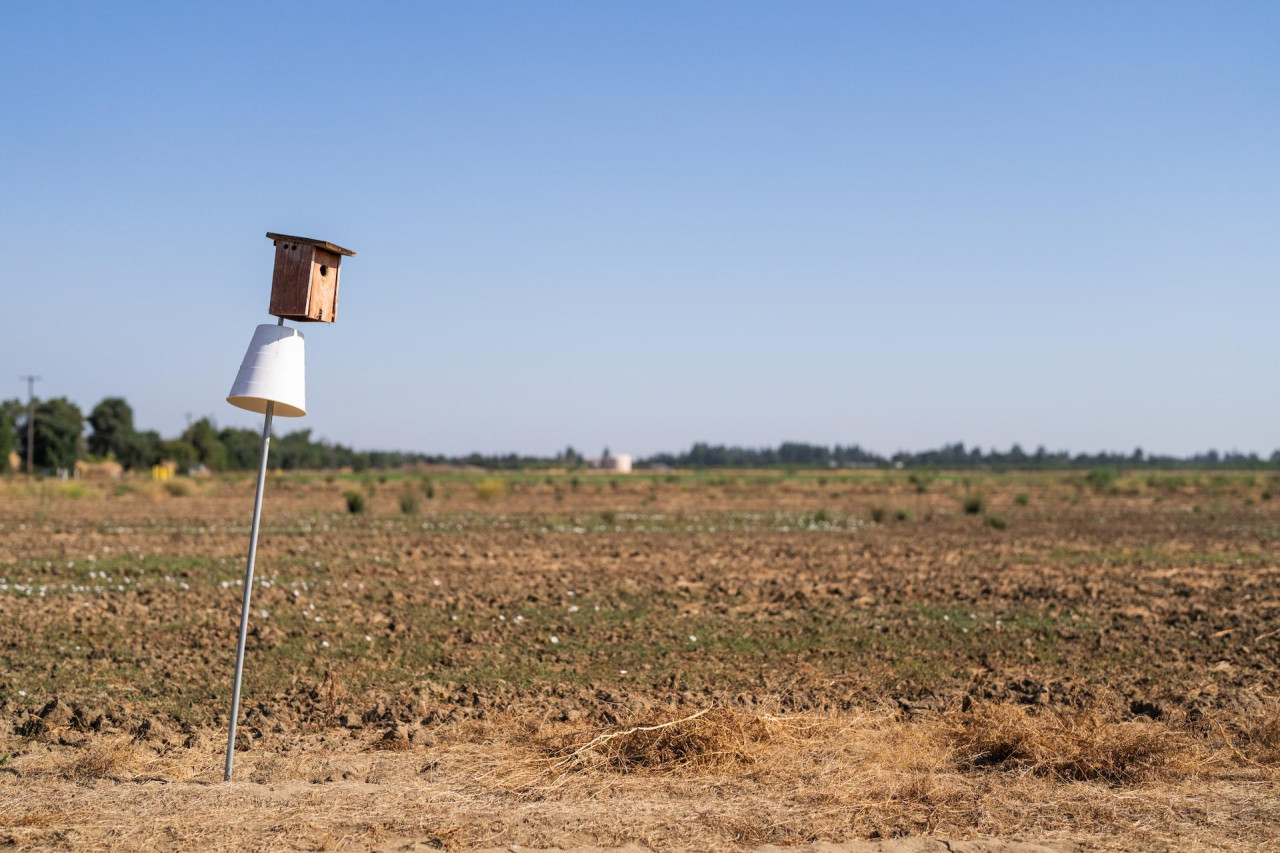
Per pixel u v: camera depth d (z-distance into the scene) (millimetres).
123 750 6949
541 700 8633
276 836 5484
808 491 65188
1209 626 12734
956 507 46156
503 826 5684
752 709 8195
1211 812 6012
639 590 15805
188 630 11664
